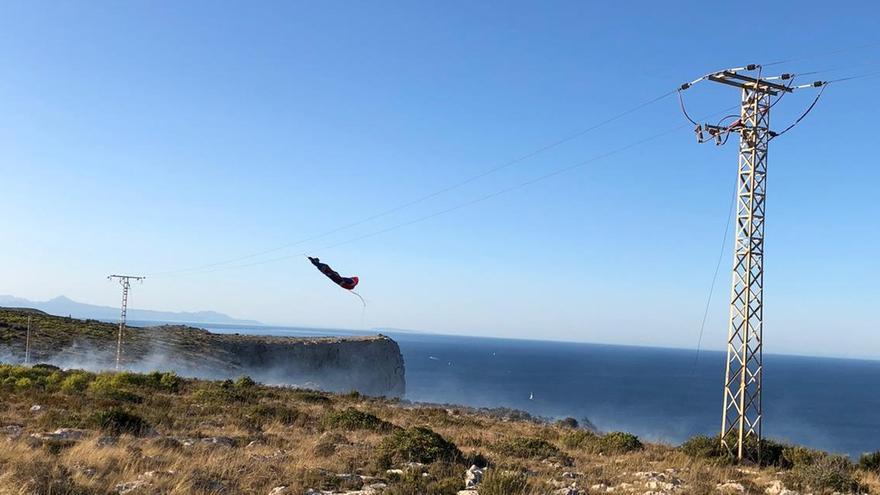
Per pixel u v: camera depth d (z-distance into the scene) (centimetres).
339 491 1414
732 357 2491
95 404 2798
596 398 13375
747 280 2441
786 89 2419
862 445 8681
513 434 3266
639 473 1866
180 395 3872
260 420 2736
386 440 2034
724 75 2439
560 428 4422
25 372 4066
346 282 2839
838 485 1897
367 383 10988
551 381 17562
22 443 1631
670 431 8944
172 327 11450
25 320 8906
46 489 1179
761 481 1888
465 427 3478
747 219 2434
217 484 1378
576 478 1772
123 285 7200
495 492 1388
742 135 2456
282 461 1716
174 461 1570
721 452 2453
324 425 2769
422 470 1697
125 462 1487
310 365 10212
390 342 12206
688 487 1644
